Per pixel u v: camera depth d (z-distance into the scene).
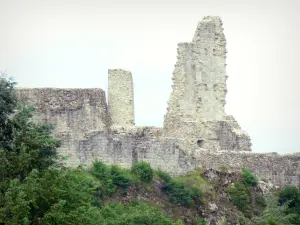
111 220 199.50
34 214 170.75
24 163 173.50
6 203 167.62
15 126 179.62
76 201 176.75
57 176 175.12
